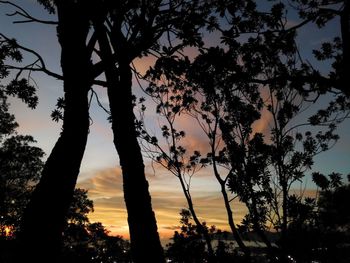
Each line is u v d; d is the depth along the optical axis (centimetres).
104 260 1881
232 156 974
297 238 804
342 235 788
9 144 3291
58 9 812
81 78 749
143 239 820
